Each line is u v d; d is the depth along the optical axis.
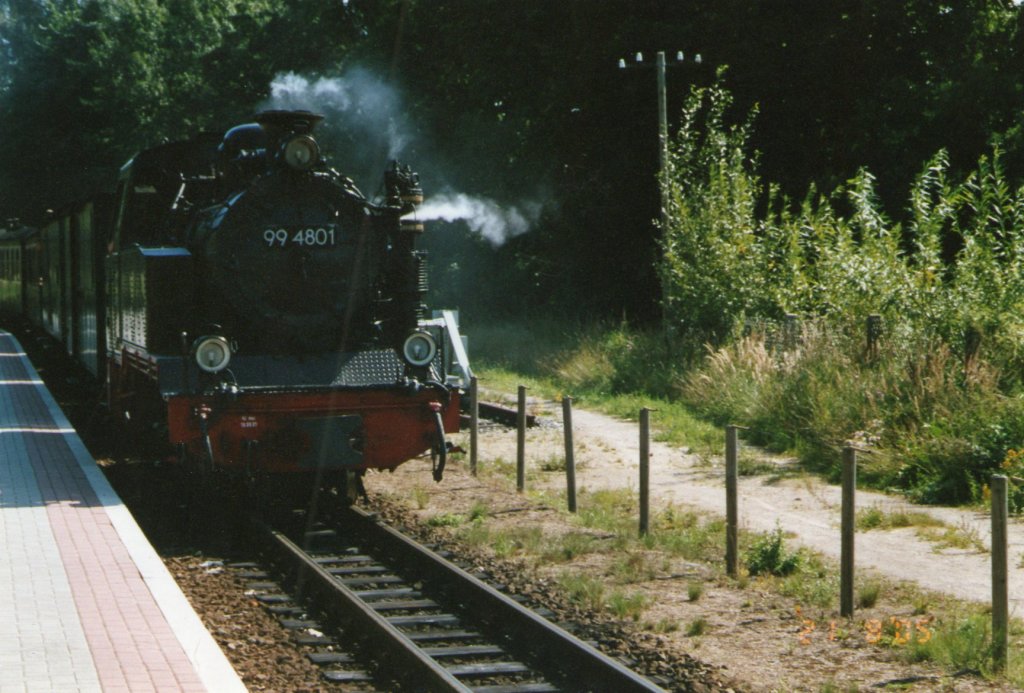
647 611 10.29
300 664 8.95
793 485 15.94
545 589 10.98
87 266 22.88
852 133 36.47
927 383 17.12
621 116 38.28
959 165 36.03
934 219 22.92
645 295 39.12
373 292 15.03
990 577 11.12
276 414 13.70
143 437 17.98
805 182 37.12
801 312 23.66
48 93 74.56
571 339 32.56
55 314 31.52
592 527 13.59
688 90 36.00
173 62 67.12
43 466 15.44
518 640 9.44
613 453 18.92
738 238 26.97
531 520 13.98
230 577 11.61
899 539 12.77
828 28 34.97
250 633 9.72
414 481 16.67
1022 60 35.25
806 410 18.86
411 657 8.52
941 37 35.47
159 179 17.14
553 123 39.78
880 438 16.58
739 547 12.36
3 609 8.95
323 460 13.79
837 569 11.53
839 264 23.67
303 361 14.39
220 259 14.21
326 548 12.82
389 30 48.19
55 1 77.56
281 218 14.41
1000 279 20.19
